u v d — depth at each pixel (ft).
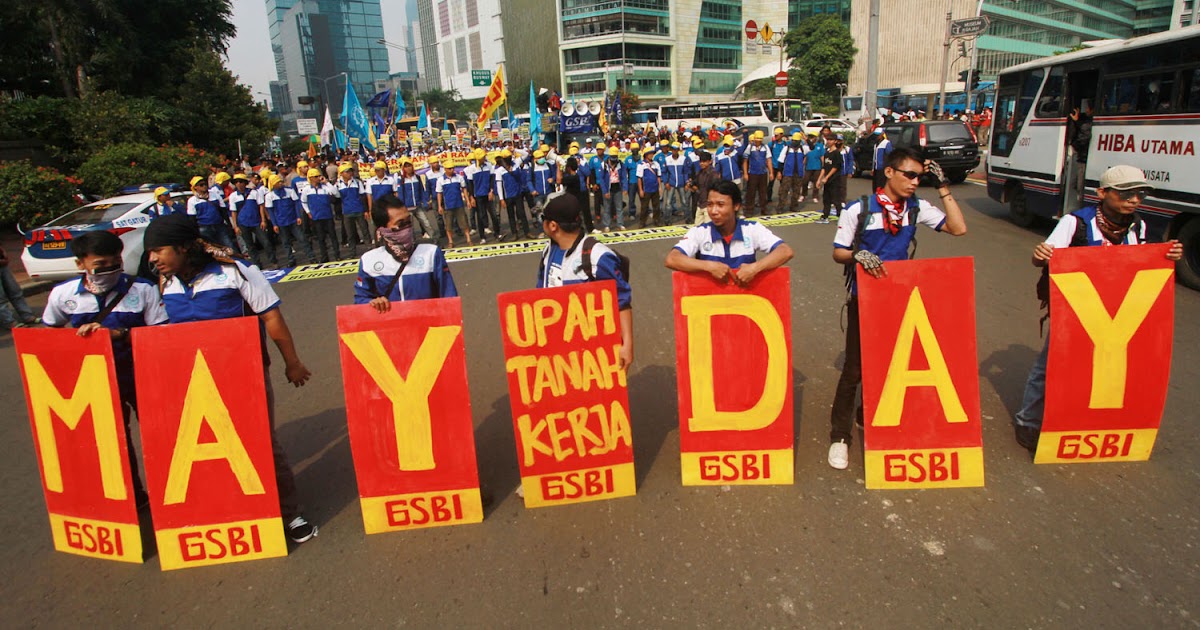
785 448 11.75
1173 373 15.96
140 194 38.32
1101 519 10.43
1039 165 34.22
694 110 129.39
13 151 59.67
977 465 11.37
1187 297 22.74
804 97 189.78
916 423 11.36
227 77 85.10
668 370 17.87
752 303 11.35
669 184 44.80
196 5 86.63
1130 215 11.79
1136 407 11.77
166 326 10.16
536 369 11.11
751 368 11.55
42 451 10.82
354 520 11.66
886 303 11.21
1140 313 11.53
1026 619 8.52
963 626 8.45
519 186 41.55
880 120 60.64
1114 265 11.48
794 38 194.49
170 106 77.20
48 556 11.10
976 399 11.28
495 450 13.97
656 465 12.82
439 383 10.87
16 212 43.52
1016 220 37.47
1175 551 9.62
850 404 12.26
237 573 10.41
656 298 25.07
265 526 10.62
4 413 17.87
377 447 10.93
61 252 34.24
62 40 71.00
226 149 85.15
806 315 22.03
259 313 10.84
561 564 10.13
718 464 11.87
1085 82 31.73
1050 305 11.64
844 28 188.34
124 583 10.32
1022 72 35.53
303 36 587.27
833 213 43.91
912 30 178.40
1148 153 25.59
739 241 11.50
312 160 75.20
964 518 10.62
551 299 10.96
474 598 9.52
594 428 11.48
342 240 41.70
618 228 43.32
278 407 17.06
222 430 10.41
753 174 44.24
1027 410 12.48
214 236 35.94
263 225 38.68
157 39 82.69
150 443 10.32
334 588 9.91
